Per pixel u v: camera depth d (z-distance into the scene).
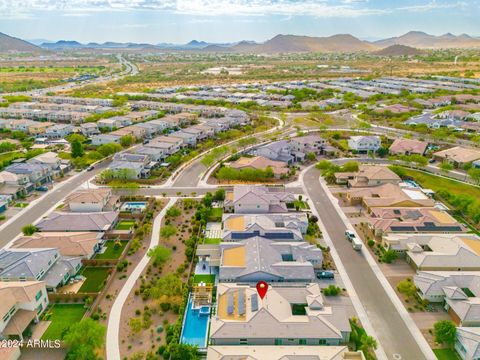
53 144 188.50
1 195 125.38
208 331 71.62
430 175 149.00
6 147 177.00
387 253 93.25
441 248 92.88
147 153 159.00
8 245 100.94
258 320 68.25
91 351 63.31
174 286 80.12
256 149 170.62
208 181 143.38
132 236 103.88
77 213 110.94
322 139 181.12
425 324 73.69
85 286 85.12
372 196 124.50
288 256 92.56
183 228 109.06
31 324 73.38
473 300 74.50
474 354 62.31
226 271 84.62
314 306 72.06
